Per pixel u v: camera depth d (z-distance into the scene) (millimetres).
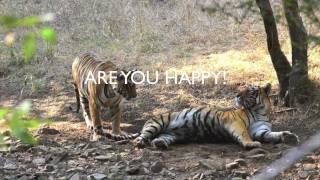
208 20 19156
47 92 14609
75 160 9547
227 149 10016
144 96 13703
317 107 11523
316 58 14031
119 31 18891
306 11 7750
